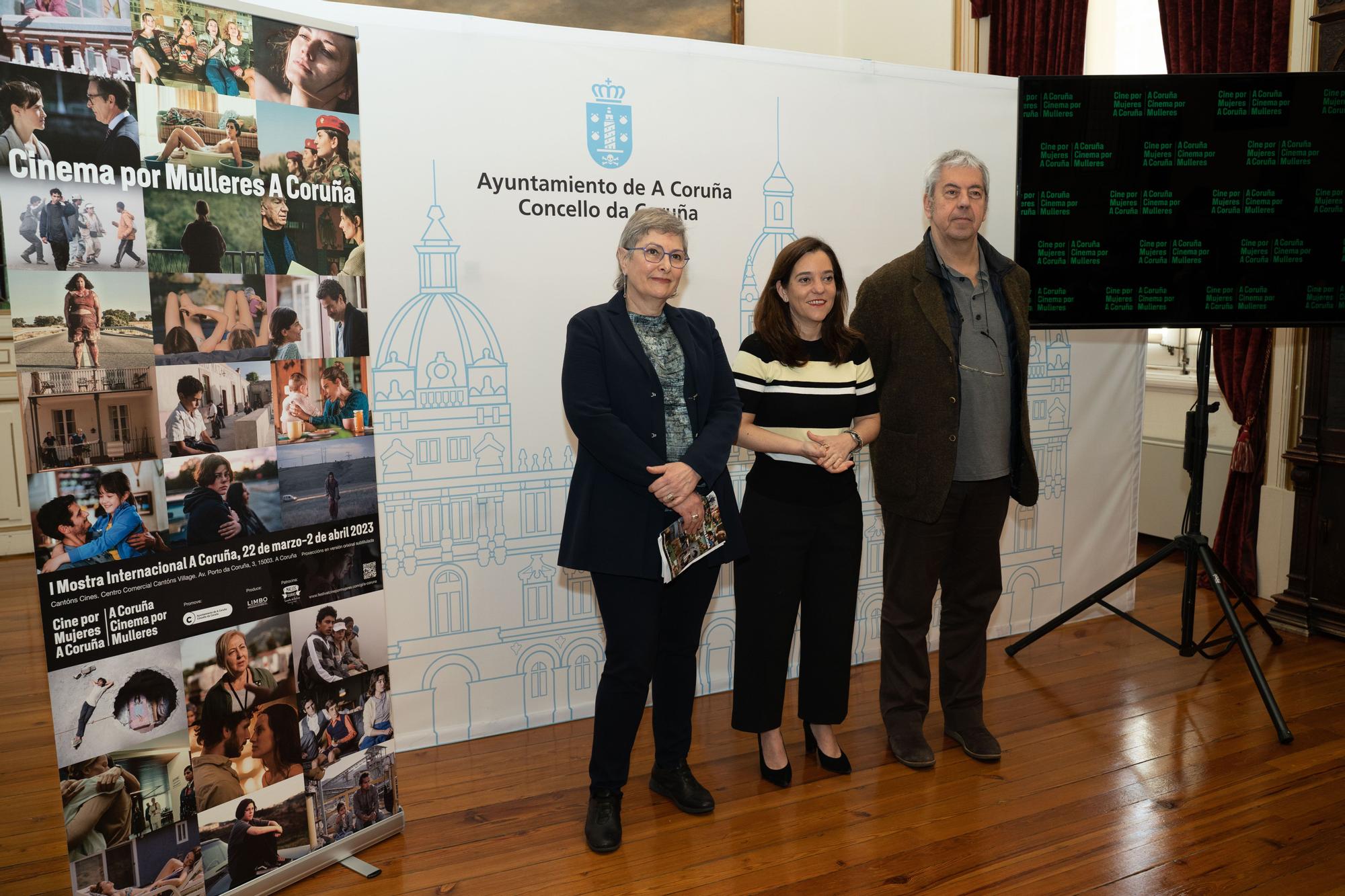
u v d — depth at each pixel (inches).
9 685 127.4
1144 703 115.3
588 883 79.3
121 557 68.4
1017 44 181.3
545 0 186.2
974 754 100.8
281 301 76.4
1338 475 134.6
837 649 93.8
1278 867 80.4
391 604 102.6
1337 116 114.2
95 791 67.9
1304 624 138.4
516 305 104.7
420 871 81.3
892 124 123.9
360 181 80.8
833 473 88.0
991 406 96.5
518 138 102.7
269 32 74.2
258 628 76.3
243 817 76.0
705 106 112.2
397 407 100.3
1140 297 116.7
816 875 79.8
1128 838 85.0
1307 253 116.7
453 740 107.3
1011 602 140.1
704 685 120.7
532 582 109.5
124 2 66.5
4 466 194.4
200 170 71.1
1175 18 152.4
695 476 78.4
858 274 124.6
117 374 67.9
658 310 83.4
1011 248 134.4
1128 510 148.8
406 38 96.5
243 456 74.7
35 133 63.3
